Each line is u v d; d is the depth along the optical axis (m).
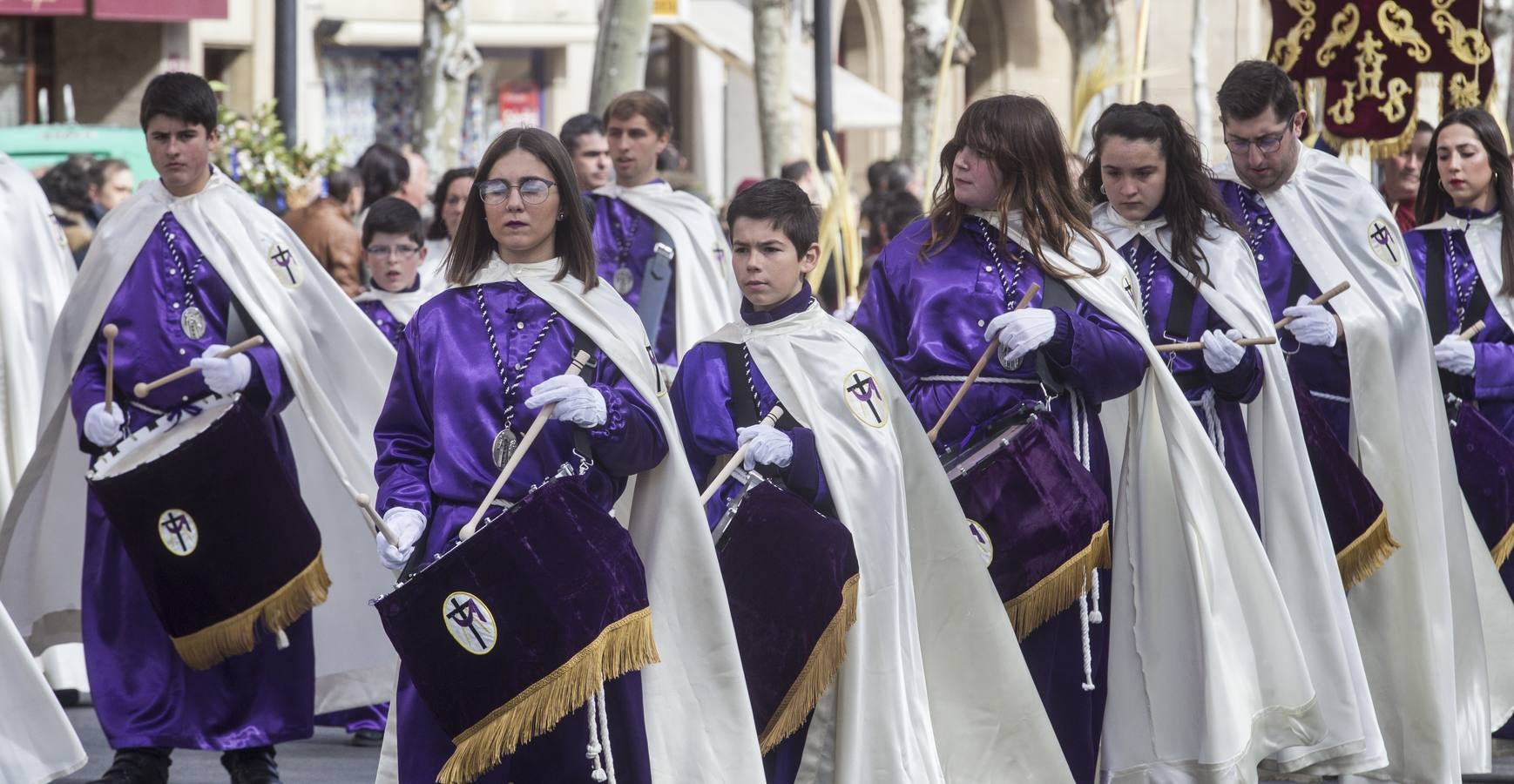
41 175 17.31
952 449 9.08
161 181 10.31
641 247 13.08
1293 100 10.30
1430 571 10.56
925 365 9.09
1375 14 13.02
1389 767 10.48
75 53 27.95
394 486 7.60
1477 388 11.07
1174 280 9.81
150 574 9.58
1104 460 9.23
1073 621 9.12
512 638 7.20
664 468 7.92
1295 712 9.34
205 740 9.91
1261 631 9.32
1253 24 40.41
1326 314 10.12
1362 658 10.50
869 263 17.42
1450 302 11.45
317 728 12.66
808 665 8.21
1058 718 9.14
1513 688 11.20
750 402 8.57
